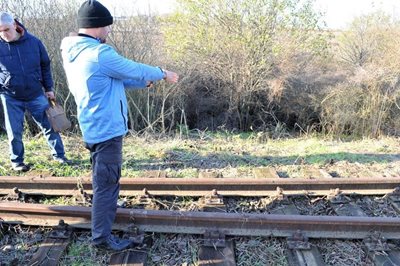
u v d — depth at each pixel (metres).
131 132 6.75
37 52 4.55
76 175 4.78
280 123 8.26
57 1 7.79
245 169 5.02
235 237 3.48
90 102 2.88
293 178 4.34
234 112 8.36
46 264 3.12
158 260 3.24
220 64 8.21
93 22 2.84
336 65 8.58
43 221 3.61
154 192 4.21
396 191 4.23
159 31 8.33
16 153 4.83
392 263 3.17
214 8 8.14
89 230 3.55
